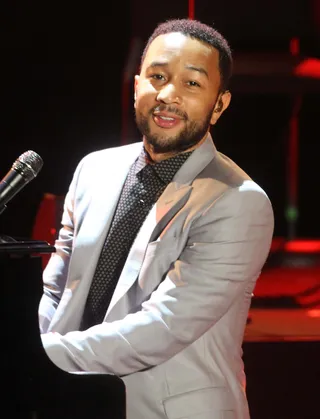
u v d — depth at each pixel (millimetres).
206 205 7109
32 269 5770
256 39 17172
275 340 11891
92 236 7410
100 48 15086
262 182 23938
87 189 7809
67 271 7855
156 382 6926
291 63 16078
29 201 13875
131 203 7484
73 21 14961
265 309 15352
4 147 15016
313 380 11883
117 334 6633
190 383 6953
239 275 7047
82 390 5930
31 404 5773
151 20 15148
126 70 15102
